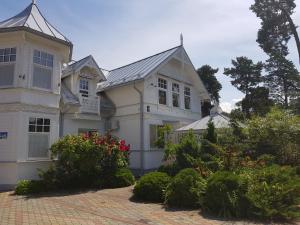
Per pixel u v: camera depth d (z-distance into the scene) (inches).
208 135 517.3
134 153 758.5
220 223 292.2
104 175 526.0
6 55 538.0
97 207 360.5
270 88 1348.4
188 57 906.1
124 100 797.9
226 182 331.9
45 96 558.3
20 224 284.5
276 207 312.5
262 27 1138.0
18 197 430.9
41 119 547.8
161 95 834.8
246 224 289.6
